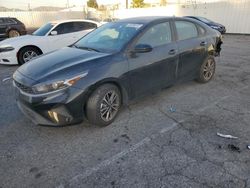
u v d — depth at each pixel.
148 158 2.97
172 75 4.70
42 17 26.83
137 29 4.14
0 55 7.81
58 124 3.34
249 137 3.40
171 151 3.09
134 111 4.24
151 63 4.16
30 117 3.48
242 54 9.70
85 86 3.34
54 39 8.30
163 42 4.44
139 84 4.09
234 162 2.87
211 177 2.63
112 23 4.79
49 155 3.07
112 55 3.74
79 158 3.00
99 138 3.43
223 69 7.07
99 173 2.74
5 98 4.98
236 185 2.52
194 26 5.20
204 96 4.93
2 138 3.47
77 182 2.61
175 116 4.05
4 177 2.70
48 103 3.21
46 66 3.54
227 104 4.52
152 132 3.56
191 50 4.96
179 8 24.19
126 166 2.84
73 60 3.64
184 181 2.58
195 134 3.49
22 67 3.79
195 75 5.38
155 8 26.61
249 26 19.02
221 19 20.81
